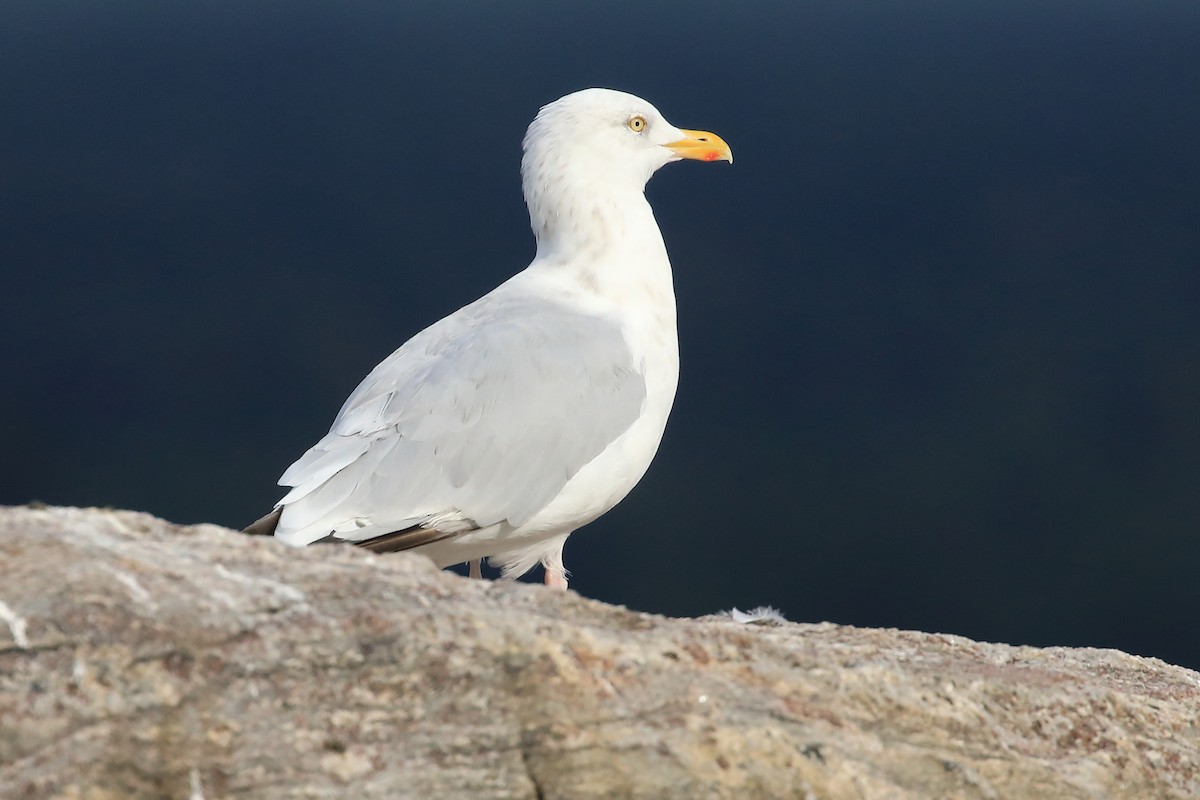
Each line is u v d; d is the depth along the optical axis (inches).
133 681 184.1
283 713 188.5
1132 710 240.2
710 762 197.9
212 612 193.5
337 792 184.4
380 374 328.2
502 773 191.9
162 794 179.3
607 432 328.8
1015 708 230.4
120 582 193.2
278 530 305.1
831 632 266.5
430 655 196.9
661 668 207.9
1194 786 233.0
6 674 179.5
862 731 212.5
